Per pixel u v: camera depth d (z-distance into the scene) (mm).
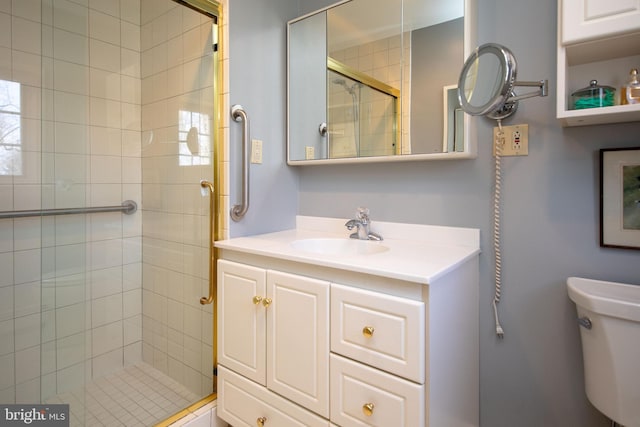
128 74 1941
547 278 1210
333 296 1056
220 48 1515
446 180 1413
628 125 1065
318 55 1667
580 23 951
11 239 1533
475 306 1294
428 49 1354
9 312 1512
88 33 1788
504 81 1057
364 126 1529
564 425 1192
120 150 1920
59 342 1655
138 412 1533
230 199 1544
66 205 1708
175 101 1748
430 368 917
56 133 1683
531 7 1218
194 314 1671
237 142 1566
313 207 1824
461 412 1167
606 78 1089
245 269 1299
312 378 1111
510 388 1287
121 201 1925
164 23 1789
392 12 1450
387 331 948
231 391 1370
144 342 1953
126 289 1935
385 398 957
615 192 1084
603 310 936
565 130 1166
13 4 1551
